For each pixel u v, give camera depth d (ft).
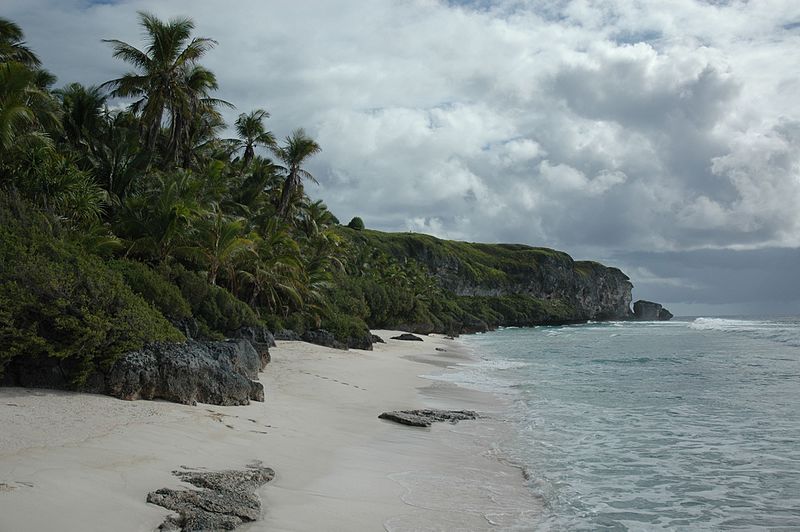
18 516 17.60
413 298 242.78
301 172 158.20
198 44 108.78
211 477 24.18
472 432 42.45
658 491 29.09
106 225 83.15
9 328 34.27
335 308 149.48
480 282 455.22
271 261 116.67
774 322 345.72
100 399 35.09
